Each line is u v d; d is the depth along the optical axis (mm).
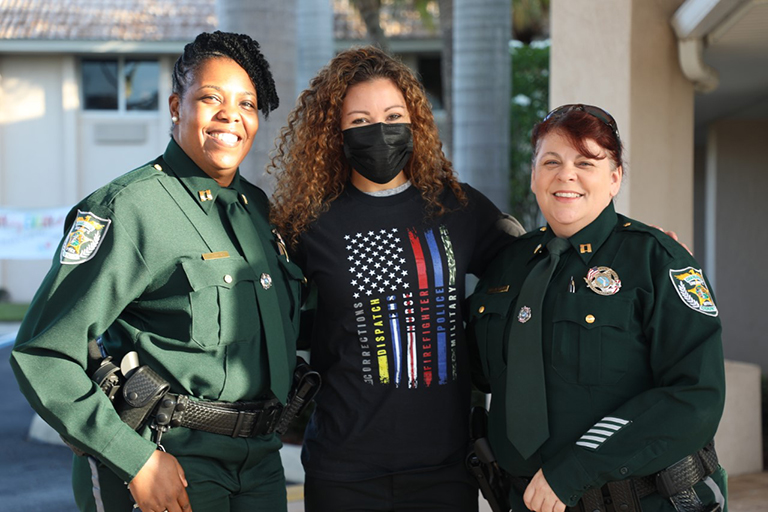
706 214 6660
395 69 2498
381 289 2396
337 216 2479
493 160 7285
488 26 7234
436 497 2393
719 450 4203
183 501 2014
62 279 2020
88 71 15477
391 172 2463
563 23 4469
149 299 2125
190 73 2217
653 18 4137
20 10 15352
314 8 8805
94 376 2049
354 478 2354
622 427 1959
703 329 1975
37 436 6133
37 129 15375
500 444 2234
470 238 2529
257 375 2174
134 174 2174
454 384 2420
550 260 2203
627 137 4090
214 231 2207
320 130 2514
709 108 5777
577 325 2074
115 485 2090
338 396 2398
